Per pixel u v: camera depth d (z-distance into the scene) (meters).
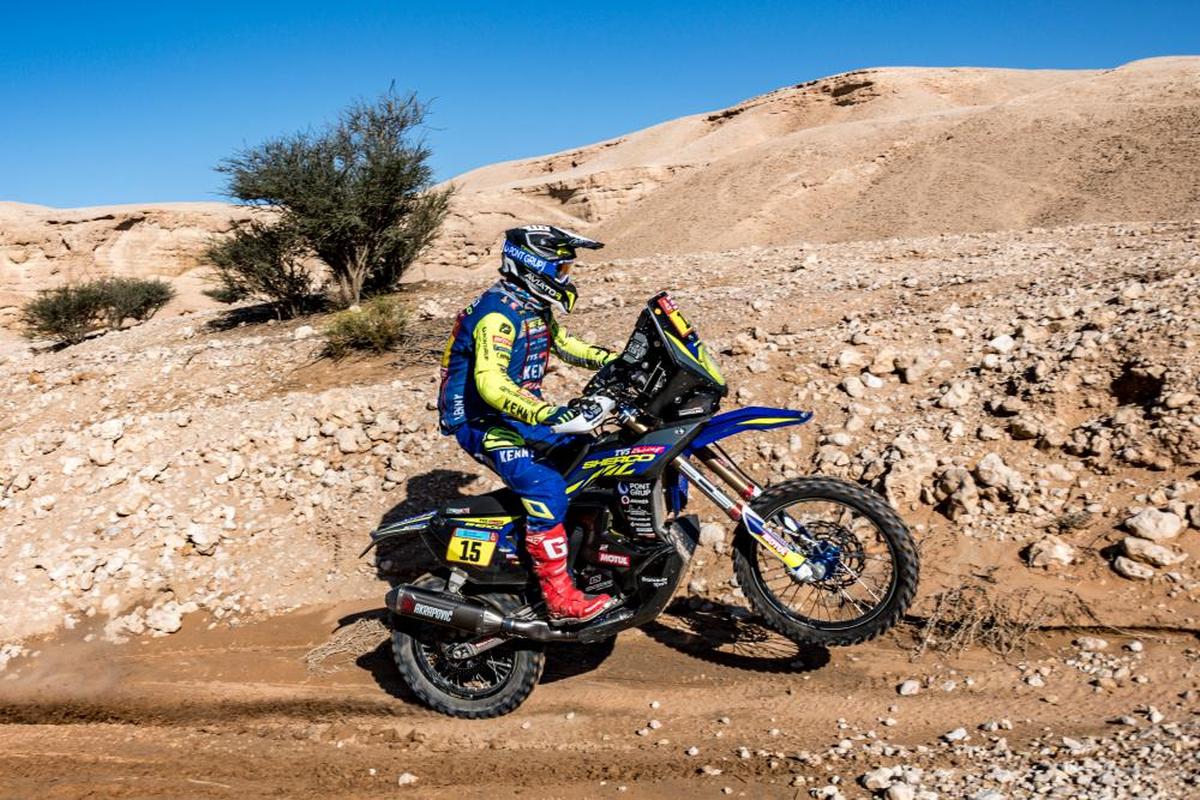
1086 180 46.25
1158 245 9.03
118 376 10.91
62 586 5.68
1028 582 4.50
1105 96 56.91
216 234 18.64
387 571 5.61
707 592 5.05
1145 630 4.10
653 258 14.53
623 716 4.11
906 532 3.79
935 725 3.73
